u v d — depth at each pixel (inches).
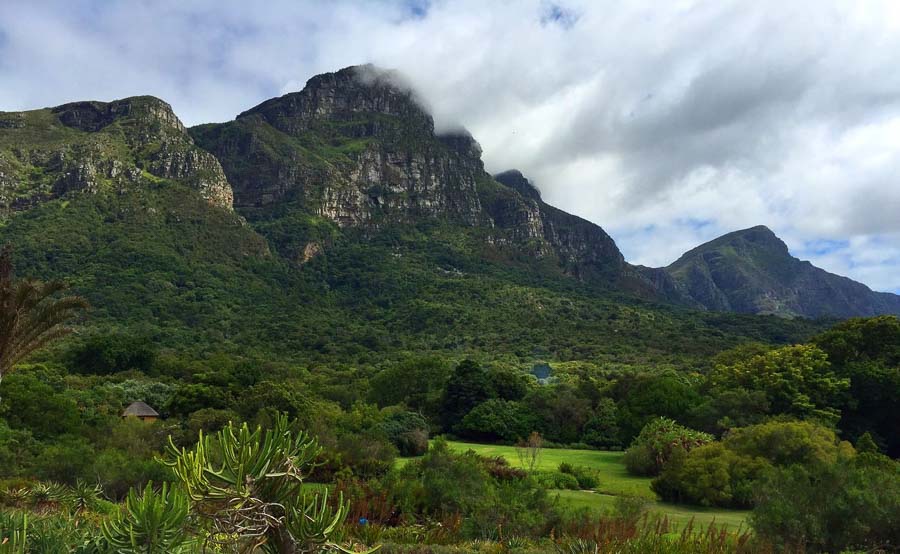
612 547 404.2
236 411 1517.0
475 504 572.1
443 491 591.5
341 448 1078.4
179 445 1238.9
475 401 2207.2
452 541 496.1
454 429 2154.3
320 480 882.8
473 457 738.8
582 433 2064.5
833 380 1739.7
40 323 479.2
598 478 1262.3
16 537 188.7
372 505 556.1
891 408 1729.8
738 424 1601.9
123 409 1731.1
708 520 852.0
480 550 464.8
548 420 2105.1
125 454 951.6
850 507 483.5
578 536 467.5
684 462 1095.0
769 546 455.8
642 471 1419.8
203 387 1720.0
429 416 2239.2
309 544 164.9
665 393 1873.8
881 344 1884.8
